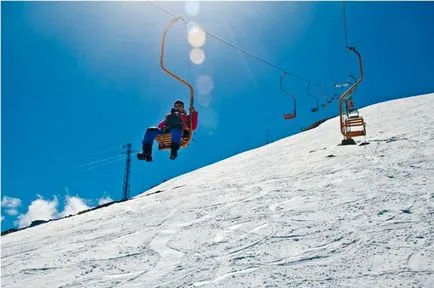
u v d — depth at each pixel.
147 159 8.55
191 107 8.61
